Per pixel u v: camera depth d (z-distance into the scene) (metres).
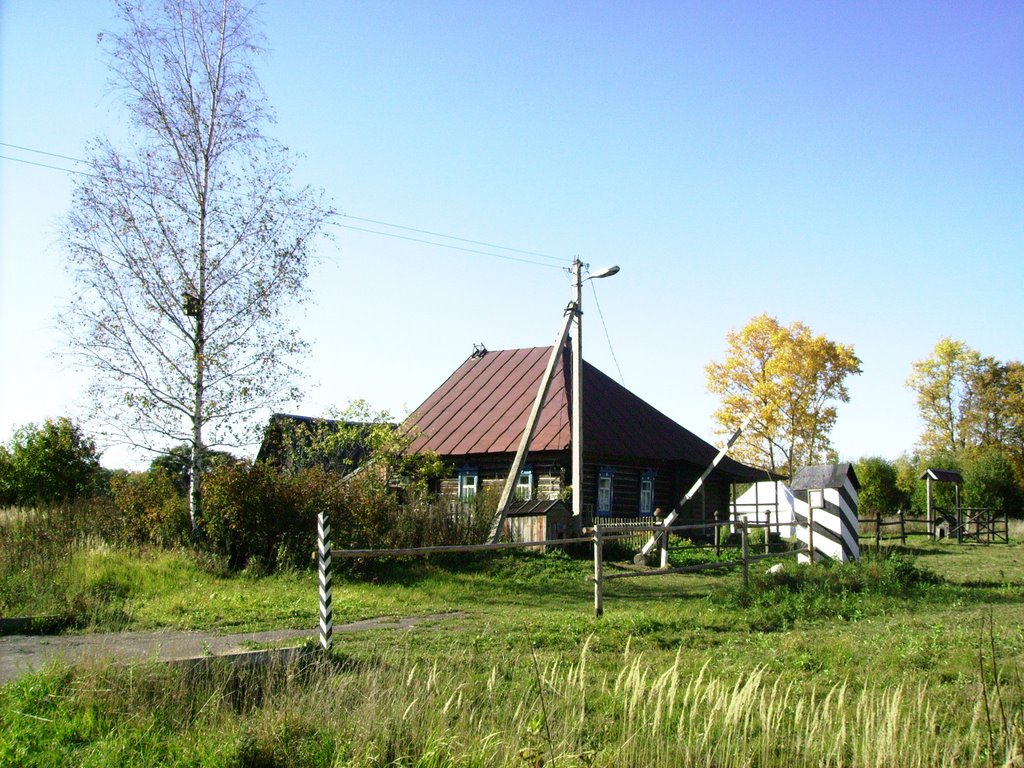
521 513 24.56
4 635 11.29
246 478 19.56
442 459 33.66
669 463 36.31
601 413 34.38
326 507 20.11
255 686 8.02
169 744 6.50
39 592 13.91
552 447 30.83
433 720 6.93
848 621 13.46
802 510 21.86
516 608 15.34
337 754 6.33
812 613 13.78
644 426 36.00
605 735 7.02
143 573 16.58
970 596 16.08
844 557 20.69
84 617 12.45
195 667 7.94
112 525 20.72
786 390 52.72
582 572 21.28
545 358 37.12
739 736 6.76
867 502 50.34
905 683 8.45
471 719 6.92
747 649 10.87
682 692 8.22
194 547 19.52
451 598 16.47
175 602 14.41
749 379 54.38
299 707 7.02
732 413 53.91
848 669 9.20
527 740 6.50
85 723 6.76
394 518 22.14
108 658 7.80
